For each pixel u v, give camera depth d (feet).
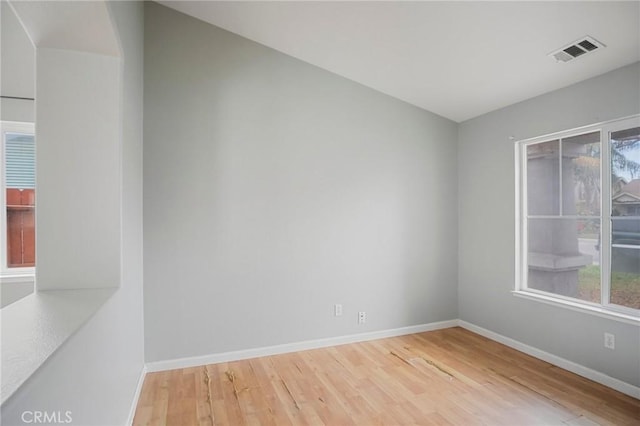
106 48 5.77
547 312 10.00
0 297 9.80
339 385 8.56
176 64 9.54
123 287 6.36
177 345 9.46
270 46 10.54
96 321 4.58
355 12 8.41
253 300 10.27
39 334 3.53
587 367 8.93
